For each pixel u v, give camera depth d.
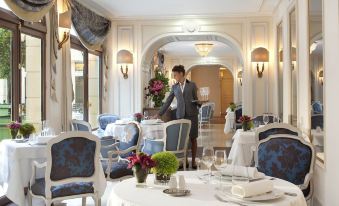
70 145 3.51
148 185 2.40
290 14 6.05
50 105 5.90
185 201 2.06
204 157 2.43
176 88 6.47
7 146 4.17
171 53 16.30
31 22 4.98
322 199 4.05
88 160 3.60
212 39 9.47
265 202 2.03
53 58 5.88
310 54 4.58
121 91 8.93
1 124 4.86
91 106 8.44
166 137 5.41
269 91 8.53
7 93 4.95
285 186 2.38
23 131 4.46
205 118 14.80
